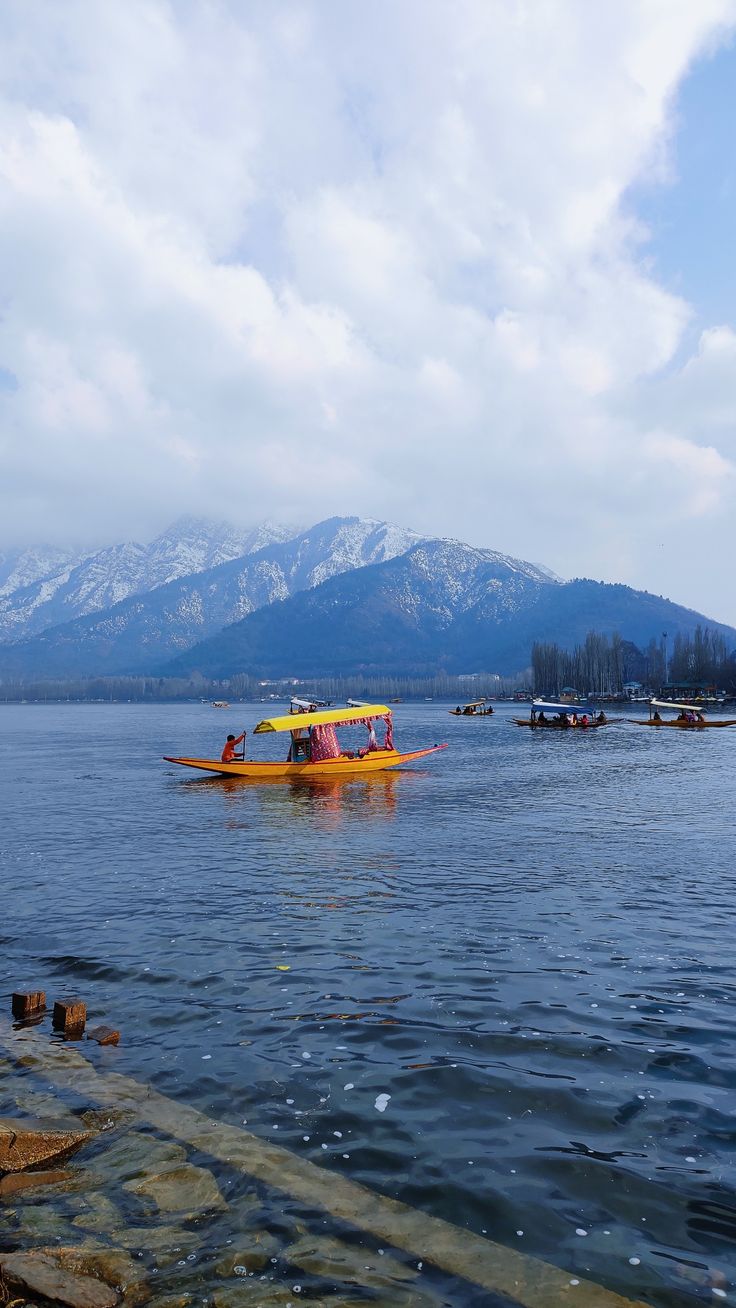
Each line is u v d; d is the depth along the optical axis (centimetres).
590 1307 587
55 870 2241
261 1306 584
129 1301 589
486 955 1427
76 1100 905
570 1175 762
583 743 8244
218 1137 826
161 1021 1148
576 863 2256
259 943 1515
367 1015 1160
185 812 3456
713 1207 715
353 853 2444
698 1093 923
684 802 3616
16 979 1336
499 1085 943
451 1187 741
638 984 1277
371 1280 616
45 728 14800
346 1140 823
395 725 13075
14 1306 582
